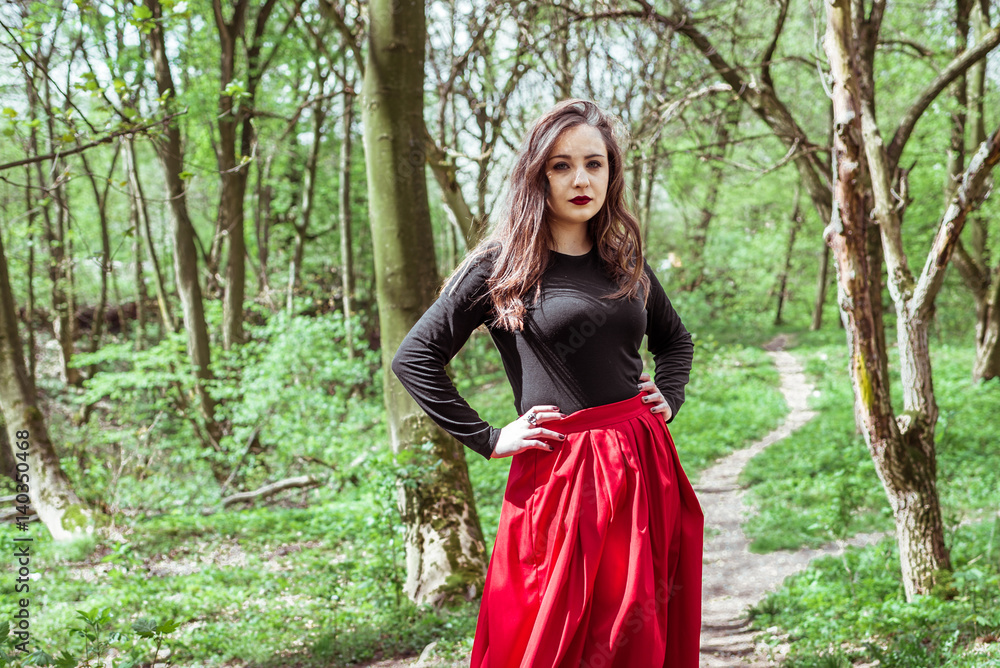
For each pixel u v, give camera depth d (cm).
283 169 2030
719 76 960
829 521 707
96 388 1342
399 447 544
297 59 1504
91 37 1012
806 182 1031
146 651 419
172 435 1411
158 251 2372
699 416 1406
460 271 193
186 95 1285
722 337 2647
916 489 429
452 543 531
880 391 420
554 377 187
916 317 420
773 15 1146
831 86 387
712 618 509
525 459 188
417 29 516
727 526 790
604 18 838
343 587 589
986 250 1483
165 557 731
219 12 1249
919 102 880
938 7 1194
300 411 1182
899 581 493
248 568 668
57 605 529
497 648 183
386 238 528
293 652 448
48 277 1852
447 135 995
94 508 841
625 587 176
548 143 184
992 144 365
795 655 384
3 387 800
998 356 1367
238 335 1425
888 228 427
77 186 1788
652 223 2691
